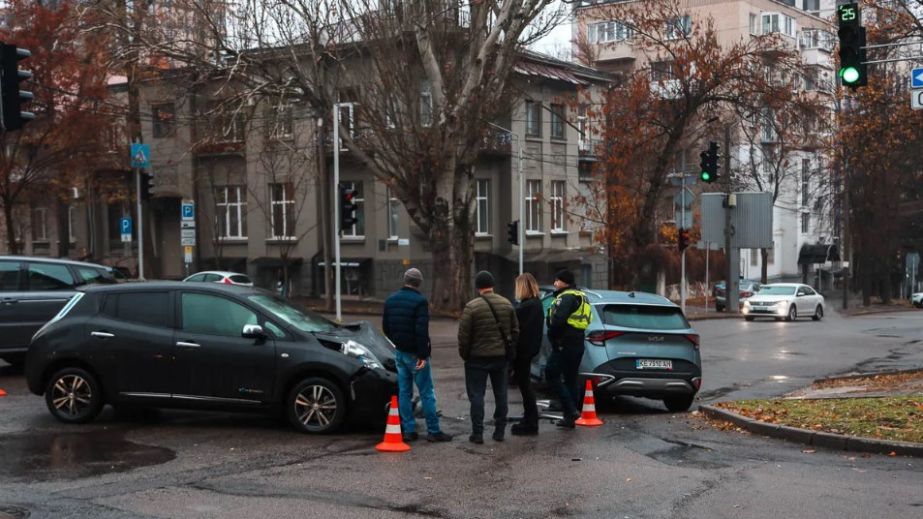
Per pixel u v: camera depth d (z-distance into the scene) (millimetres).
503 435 10180
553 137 45938
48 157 33656
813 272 74000
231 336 10547
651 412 13078
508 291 43312
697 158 52906
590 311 11859
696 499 7461
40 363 10953
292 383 10438
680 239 33844
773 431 10422
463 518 6918
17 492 7656
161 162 45094
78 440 9977
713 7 64062
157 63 31672
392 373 10469
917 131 24672
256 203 43875
